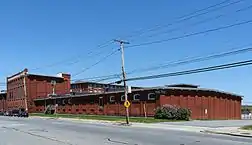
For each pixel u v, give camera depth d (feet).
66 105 263.70
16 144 64.80
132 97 195.93
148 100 185.78
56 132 92.38
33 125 125.59
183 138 73.20
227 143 63.57
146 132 89.81
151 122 139.85
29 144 64.44
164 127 111.96
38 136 81.46
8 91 358.64
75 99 252.42
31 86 313.73
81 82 321.32
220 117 201.16
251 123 137.69
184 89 182.91
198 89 186.80
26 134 87.97
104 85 318.45
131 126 119.14
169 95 179.93
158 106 177.68
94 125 124.36
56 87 324.60
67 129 103.09
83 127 111.75
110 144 62.64
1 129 107.55
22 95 319.06
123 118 171.22
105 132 90.17
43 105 297.53
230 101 214.90
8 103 357.20
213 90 193.77
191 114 176.96
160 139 71.20
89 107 235.81
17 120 171.12
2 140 72.84
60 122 148.15
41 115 249.96
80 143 64.85
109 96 216.13
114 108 211.00
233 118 217.56
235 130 94.48
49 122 148.25
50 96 294.87
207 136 78.84
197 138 73.26
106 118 175.52
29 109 308.81
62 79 329.52
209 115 192.13
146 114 185.78
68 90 331.36
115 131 93.61
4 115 288.51
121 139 71.61
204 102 190.19
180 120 159.33
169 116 163.02
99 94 224.94
